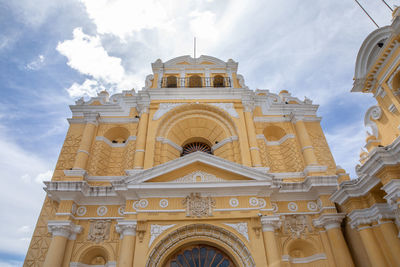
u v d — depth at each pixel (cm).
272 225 1193
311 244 1259
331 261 1203
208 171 1316
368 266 1123
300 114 1677
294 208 1352
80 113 1714
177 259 1184
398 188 887
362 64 1120
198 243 1210
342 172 1381
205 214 1198
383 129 1120
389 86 1053
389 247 995
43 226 1279
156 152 1477
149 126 1546
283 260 1211
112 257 1193
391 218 1040
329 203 1318
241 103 1667
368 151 1152
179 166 1279
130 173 1362
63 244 1182
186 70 1870
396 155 919
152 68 1862
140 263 1084
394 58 1011
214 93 1692
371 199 1098
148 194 1244
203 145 1764
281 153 1648
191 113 1655
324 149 1603
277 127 1700
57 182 1268
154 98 1669
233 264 1180
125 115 1719
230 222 1195
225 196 1257
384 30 1030
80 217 1290
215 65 1892
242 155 1452
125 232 1158
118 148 1650
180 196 1251
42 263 1188
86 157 1478
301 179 1456
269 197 1280
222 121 1636
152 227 1174
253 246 1130
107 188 1320
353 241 1225
